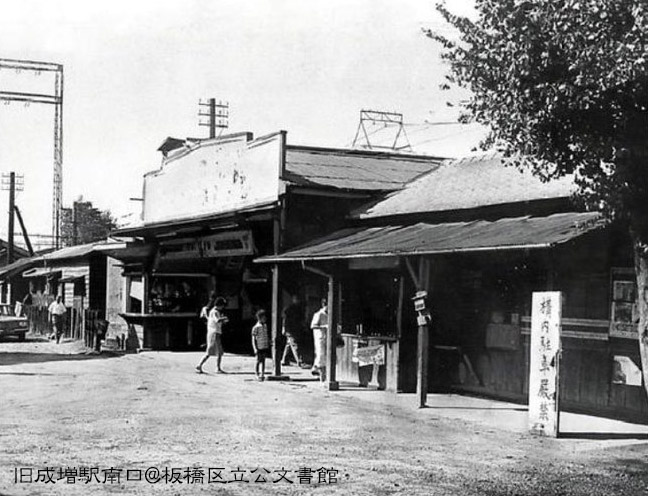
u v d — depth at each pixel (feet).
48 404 51.57
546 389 42.47
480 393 56.65
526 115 35.45
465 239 51.70
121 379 66.23
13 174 189.06
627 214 36.42
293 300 76.59
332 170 80.48
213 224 81.82
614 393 47.67
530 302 53.31
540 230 48.55
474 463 35.73
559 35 33.27
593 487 31.83
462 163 76.48
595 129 35.06
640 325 36.70
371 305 63.87
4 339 118.42
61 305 109.81
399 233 63.67
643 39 30.99
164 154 107.65
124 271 99.45
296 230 74.23
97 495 28.89
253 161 81.35
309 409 50.72
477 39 36.19
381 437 41.57
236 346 90.99
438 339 59.77
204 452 36.88
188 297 94.79
